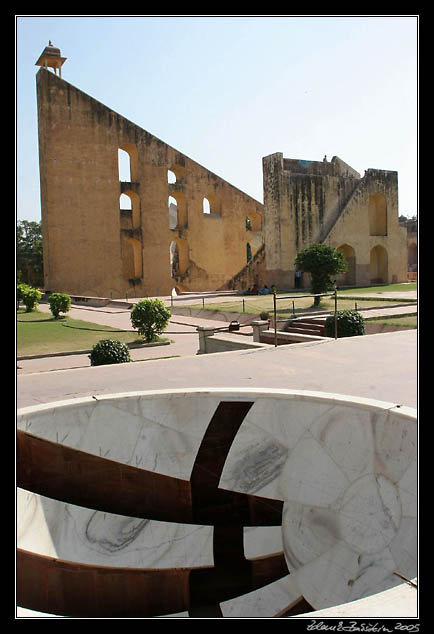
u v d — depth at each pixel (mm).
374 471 4660
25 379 7707
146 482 5523
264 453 5445
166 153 33750
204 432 5633
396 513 4320
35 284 42406
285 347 9914
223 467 5570
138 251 33312
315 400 5230
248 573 5020
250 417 5566
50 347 13547
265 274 30281
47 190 29469
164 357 12203
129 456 5508
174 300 25516
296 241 28234
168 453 5574
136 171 32938
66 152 29953
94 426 5480
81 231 30422
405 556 3994
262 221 38812
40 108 30094
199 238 35625
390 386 6617
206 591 4988
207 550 5195
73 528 4996
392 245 31531
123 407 5602
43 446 5219
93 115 30719
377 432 4719
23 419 5125
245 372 7746
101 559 4855
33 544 4543
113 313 22500
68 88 29953
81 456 5391
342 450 4965
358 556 4387
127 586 4883
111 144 31375
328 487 4934
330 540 4695
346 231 29391
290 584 4645
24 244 42000
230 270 37094
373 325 13492
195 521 5582
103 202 31062
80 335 15852
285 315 15836
